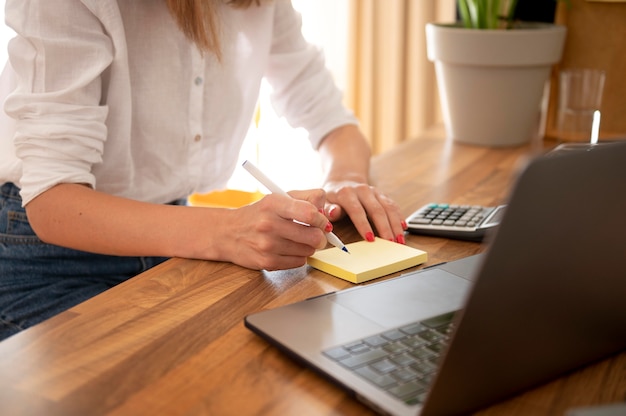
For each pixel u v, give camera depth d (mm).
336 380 584
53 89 977
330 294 752
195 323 723
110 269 1177
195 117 1209
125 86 1068
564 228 498
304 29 2580
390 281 790
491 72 1475
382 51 2496
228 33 1212
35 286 1146
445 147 1549
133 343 679
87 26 994
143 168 1195
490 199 1183
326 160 1344
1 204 1149
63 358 650
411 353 620
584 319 577
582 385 608
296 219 835
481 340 511
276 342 649
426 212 1065
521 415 562
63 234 944
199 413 563
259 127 2801
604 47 1525
